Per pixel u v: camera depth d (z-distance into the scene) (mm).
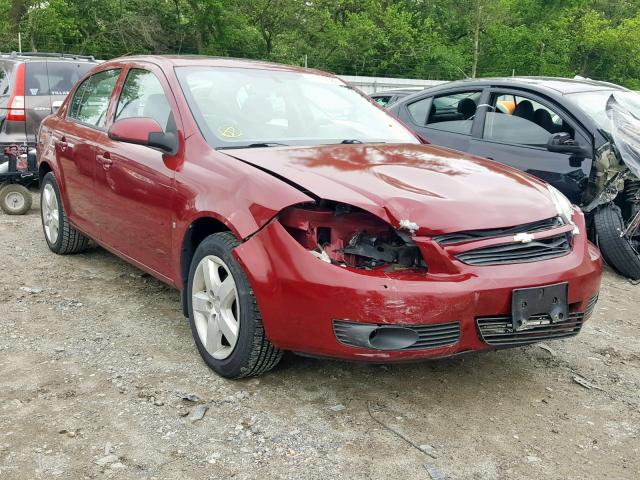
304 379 3635
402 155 3936
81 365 3732
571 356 4191
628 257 5934
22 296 4828
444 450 3018
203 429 3104
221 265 3510
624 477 2883
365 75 43781
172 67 4398
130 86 4789
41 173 6078
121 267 5613
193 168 3779
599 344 4441
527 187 3631
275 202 3223
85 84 5660
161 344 4051
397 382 3662
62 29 35188
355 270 3088
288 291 3131
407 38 43688
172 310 4641
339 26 43625
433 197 3258
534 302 3205
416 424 3230
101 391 3436
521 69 46250
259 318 3309
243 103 4277
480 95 7043
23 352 3883
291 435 3078
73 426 3096
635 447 3133
